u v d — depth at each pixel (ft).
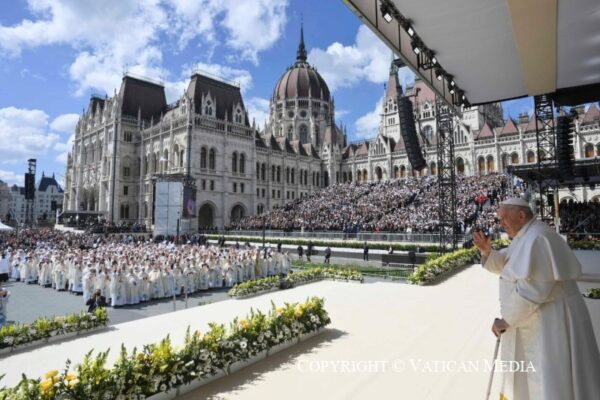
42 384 18.08
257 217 259.19
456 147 273.95
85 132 323.78
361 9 30.66
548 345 11.74
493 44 37.09
